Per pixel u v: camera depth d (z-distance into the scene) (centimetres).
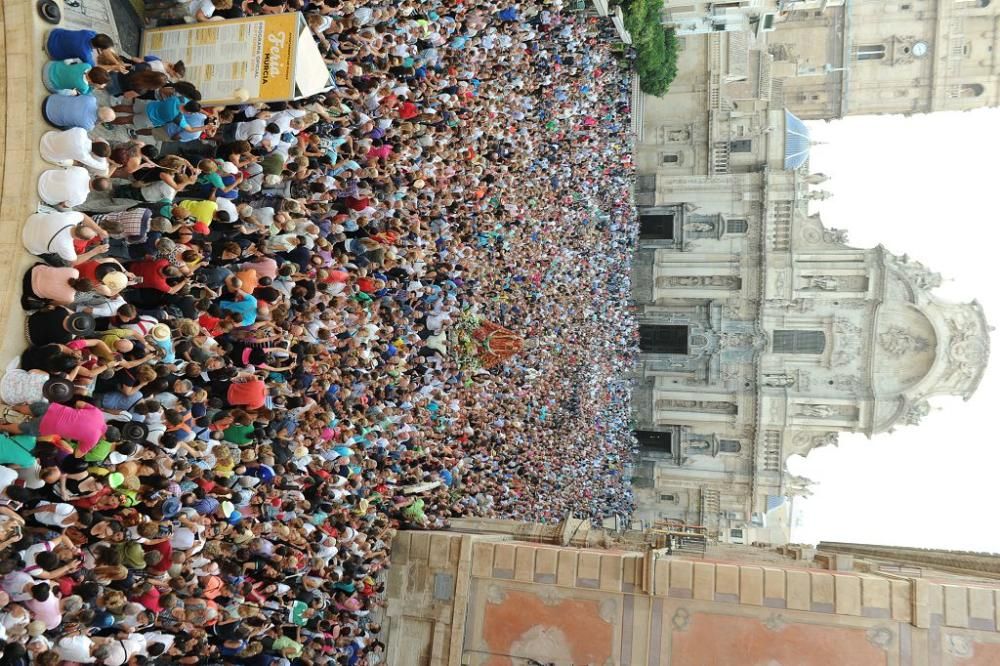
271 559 1377
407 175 1905
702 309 4594
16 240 956
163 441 1057
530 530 2397
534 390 3178
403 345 1997
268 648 1371
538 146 3028
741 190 4478
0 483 883
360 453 1797
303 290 1386
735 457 4550
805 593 1891
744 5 3972
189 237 1120
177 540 1115
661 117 4616
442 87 2023
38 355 919
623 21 3638
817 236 4391
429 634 2102
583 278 3712
